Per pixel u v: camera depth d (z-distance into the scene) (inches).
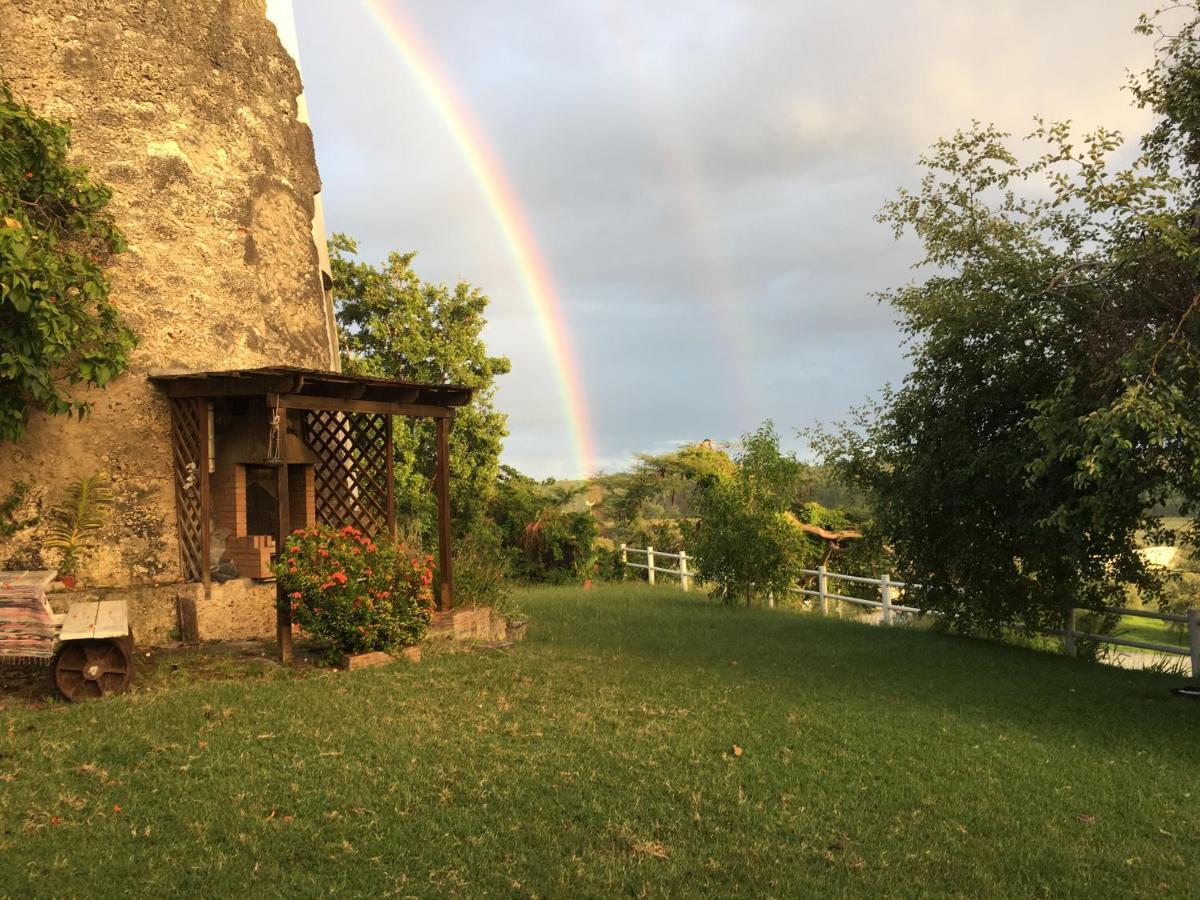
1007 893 158.2
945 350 403.9
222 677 288.0
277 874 154.3
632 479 1051.3
